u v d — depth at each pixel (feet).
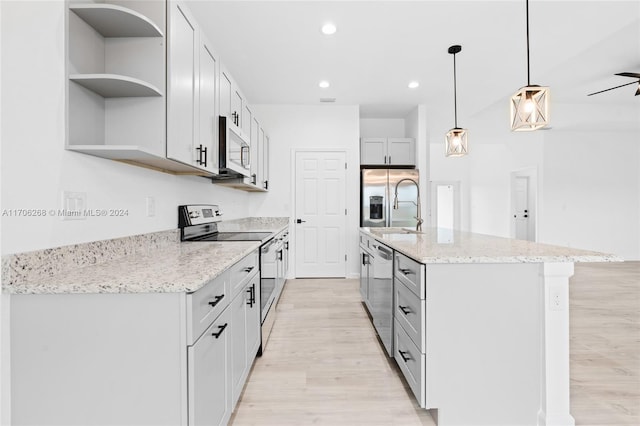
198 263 4.63
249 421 5.25
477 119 18.92
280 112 15.72
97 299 3.39
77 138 4.48
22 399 3.40
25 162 3.71
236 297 5.30
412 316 5.50
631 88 14.52
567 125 18.13
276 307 10.89
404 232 9.87
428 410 5.53
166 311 3.38
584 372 6.67
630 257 19.79
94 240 4.82
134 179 5.93
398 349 6.58
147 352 3.37
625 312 10.36
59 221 4.17
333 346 8.05
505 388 5.02
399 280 6.40
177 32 5.36
